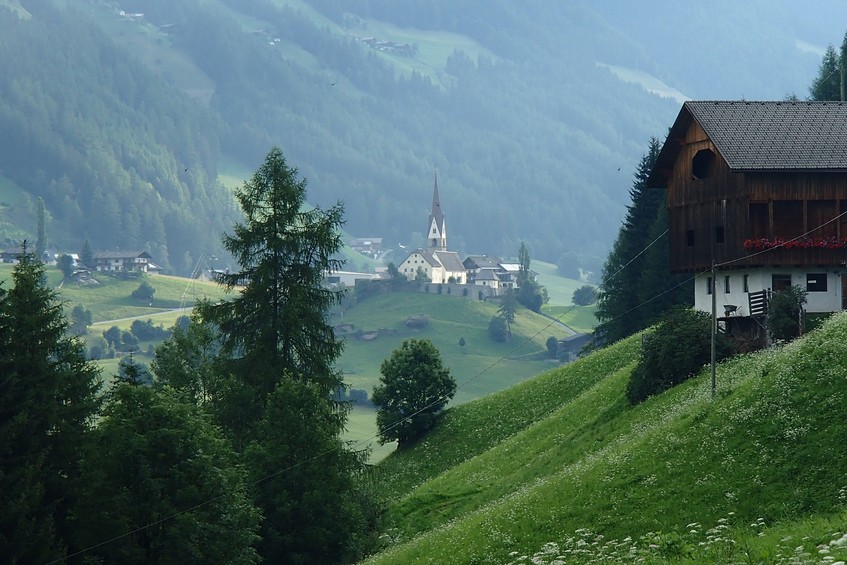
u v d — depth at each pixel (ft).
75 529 203.72
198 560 200.03
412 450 400.88
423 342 424.46
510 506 225.76
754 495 186.09
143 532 203.41
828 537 137.90
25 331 217.36
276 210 322.75
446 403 421.59
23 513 192.44
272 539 235.40
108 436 209.46
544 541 200.95
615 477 212.64
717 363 273.33
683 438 215.10
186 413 215.10
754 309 281.13
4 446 202.90
